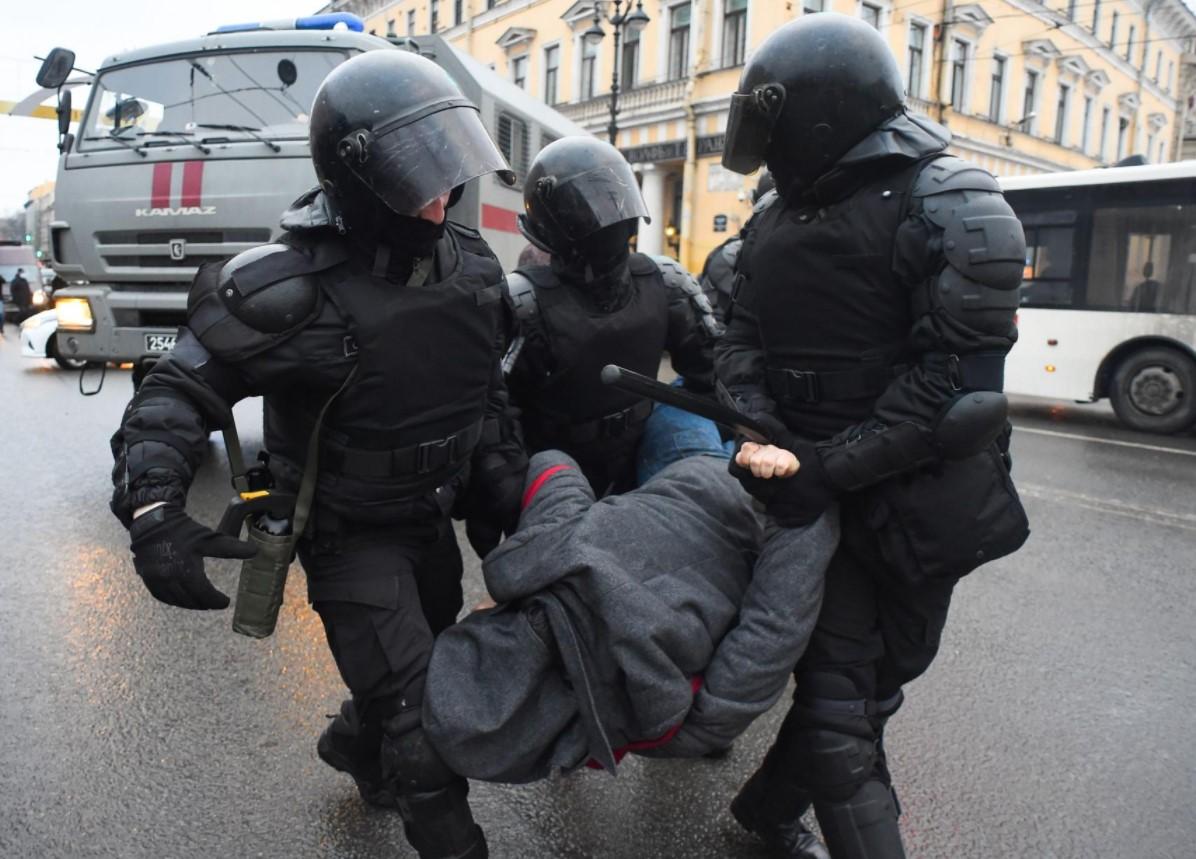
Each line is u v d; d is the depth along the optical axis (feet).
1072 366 28.45
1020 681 10.02
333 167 4.91
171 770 7.87
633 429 7.29
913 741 8.73
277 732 8.54
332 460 5.34
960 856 6.99
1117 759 8.45
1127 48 99.40
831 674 5.52
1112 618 11.92
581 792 7.72
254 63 18.45
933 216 4.73
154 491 4.58
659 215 70.33
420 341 5.18
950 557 5.05
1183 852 7.07
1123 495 18.95
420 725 5.37
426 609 6.39
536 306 6.76
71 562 13.23
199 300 4.97
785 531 5.25
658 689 4.78
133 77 18.85
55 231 18.54
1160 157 114.93
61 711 8.84
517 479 6.12
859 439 5.01
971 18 70.95
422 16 100.17
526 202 6.80
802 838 6.60
